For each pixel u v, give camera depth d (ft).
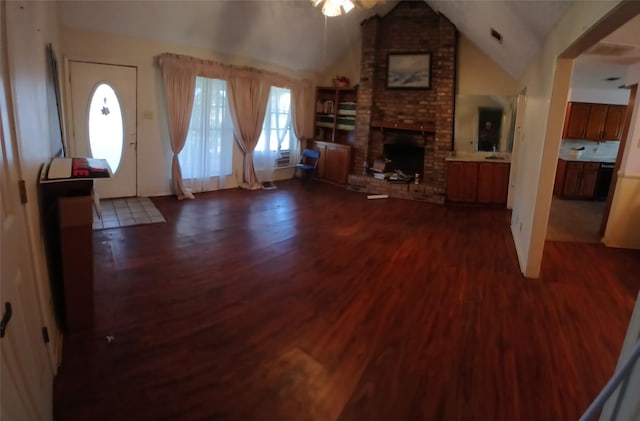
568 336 8.46
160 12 15.56
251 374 6.77
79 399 5.96
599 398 3.76
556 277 11.69
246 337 7.86
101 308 8.58
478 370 7.18
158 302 9.02
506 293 10.48
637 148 14.11
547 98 11.26
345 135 25.64
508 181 20.43
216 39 18.44
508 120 20.98
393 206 20.07
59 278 7.83
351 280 10.84
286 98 23.80
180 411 5.85
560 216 19.31
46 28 8.92
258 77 20.97
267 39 19.99
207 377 6.63
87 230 7.40
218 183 20.90
